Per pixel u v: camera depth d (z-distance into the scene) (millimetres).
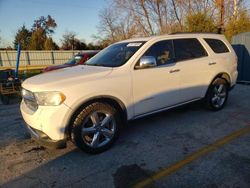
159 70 3988
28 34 58188
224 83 5301
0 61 27562
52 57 31047
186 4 21500
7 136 4359
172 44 4359
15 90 8164
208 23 16469
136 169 3043
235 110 5398
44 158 3449
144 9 24688
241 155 3289
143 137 4023
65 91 3092
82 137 3281
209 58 4875
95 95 3307
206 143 3707
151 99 3955
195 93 4707
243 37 9039
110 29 31312
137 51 3900
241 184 2641
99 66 3975
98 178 2887
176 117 4977
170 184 2705
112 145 3672
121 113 3734
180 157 3297
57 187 2752
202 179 2768
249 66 8953
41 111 3088
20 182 2875
